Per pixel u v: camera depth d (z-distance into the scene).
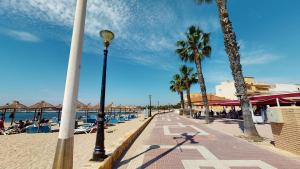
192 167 5.40
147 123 21.00
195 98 41.25
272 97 16.83
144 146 8.47
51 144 9.65
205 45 22.33
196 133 12.45
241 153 6.93
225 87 51.44
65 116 3.62
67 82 3.73
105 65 6.33
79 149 8.12
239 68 11.19
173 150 7.55
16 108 19.05
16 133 15.07
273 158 6.16
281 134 7.32
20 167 5.84
